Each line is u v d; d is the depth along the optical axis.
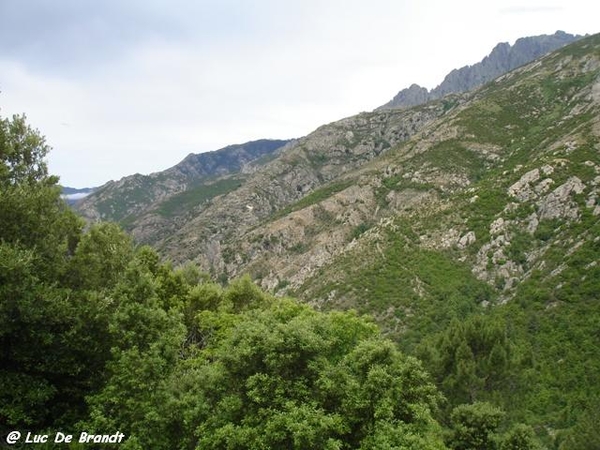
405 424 15.62
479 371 39.06
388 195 128.50
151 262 37.47
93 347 20.14
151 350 17.91
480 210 89.62
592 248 62.34
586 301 53.81
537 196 84.94
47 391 18.41
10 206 19.66
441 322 64.31
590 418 32.22
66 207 24.84
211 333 30.47
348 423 15.95
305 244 132.50
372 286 76.81
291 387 15.95
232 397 16.25
